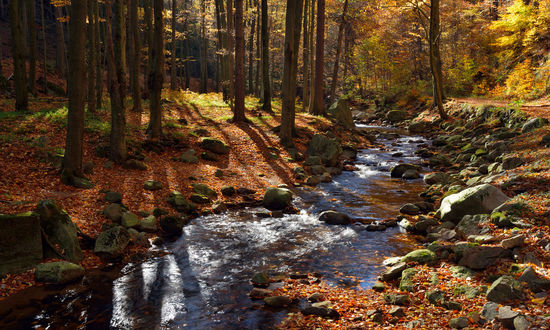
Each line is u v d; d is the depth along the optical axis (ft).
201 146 59.11
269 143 65.82
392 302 21.45
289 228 36.32
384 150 76.74
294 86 72.59
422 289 22.41
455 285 21.94
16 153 42.50
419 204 40.70
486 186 33.68
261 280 24.99
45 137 47.29
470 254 24.44
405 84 158.20
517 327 16.29
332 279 25.63
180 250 30.96
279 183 51.21
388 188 50.34
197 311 21.74
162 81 57.31
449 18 136.15
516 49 115.65
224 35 103.19
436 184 48.39
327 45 194.80
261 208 42.63
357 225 36.86
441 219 35.06
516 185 37.14
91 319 20.79
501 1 129.70
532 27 104.17
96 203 35.81
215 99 107.34
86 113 66.08
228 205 42.45
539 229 26.99
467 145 67.62
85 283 25.00
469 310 19.24
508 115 74.49
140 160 50.08
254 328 19.84
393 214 39.81
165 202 39.91
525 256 23.76
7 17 153.89
